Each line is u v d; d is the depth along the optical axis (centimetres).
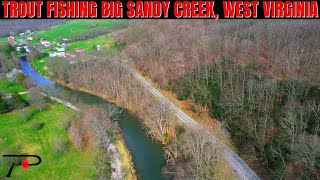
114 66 18075
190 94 14500
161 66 17050
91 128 12731
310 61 13525
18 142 12525
